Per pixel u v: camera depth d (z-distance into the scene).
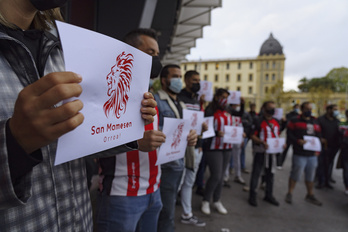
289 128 3.85
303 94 52.50
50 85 0.35
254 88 57.94
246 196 4.01
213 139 3.05
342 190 4.66
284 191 4.41
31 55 0.53
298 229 2.96
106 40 0.52
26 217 0.50
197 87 2.78
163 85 2.05
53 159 0.57
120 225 1.22
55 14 0.68
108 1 4.29
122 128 0.64
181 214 3.12
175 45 11.99
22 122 0.36
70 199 0.62
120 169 1.25
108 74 0.54
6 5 0.51
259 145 3.62
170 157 1.49
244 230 2.84
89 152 0.52
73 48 0.43
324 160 4.69
